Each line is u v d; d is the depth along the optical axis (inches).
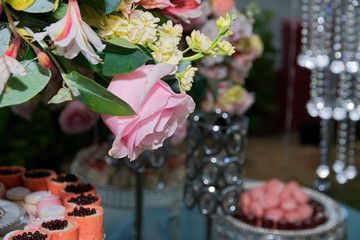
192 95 48.4
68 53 24.4
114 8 25.7
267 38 149.5
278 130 170.7
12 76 24.6
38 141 81.1
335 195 116.5
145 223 55.1
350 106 59.2
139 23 26.1
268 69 152.6
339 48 57.5
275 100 170.7
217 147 40.3
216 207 41.1
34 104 50.9
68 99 25.0
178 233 54.1
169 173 52.6
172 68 24.6
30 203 36.4
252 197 54.9
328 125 64.5
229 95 58.9
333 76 59.7
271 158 145.7
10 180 38.5
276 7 183.9
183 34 41.6
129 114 24.3
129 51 25.3
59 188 37.1
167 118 25.1
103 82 27.5
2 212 33.1
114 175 51.1
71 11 24.1
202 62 50.3
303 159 145.3
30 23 26.1
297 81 164.6
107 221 55.1
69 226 30.8
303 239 50.0
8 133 81.7
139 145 25.5
